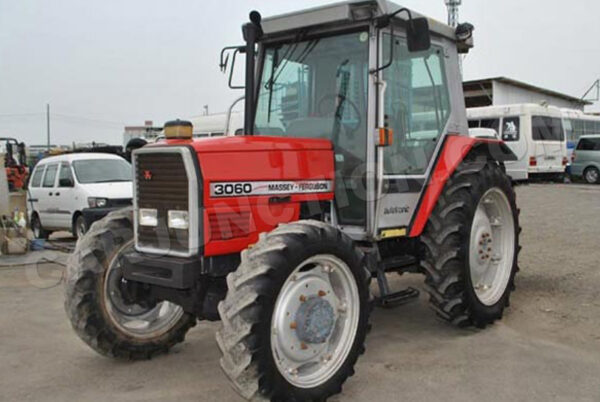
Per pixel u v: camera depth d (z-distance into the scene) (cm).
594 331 482
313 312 349
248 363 316
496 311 500
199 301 382
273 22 463
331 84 446
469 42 521
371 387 382
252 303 319
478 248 495
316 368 357
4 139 1291
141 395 378
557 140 2008
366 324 379
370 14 418
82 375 413
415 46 394
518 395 364
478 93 3005
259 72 485
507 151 541
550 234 961
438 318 535
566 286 621
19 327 531
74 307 414
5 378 409
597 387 374
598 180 2144
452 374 400
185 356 453
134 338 436
